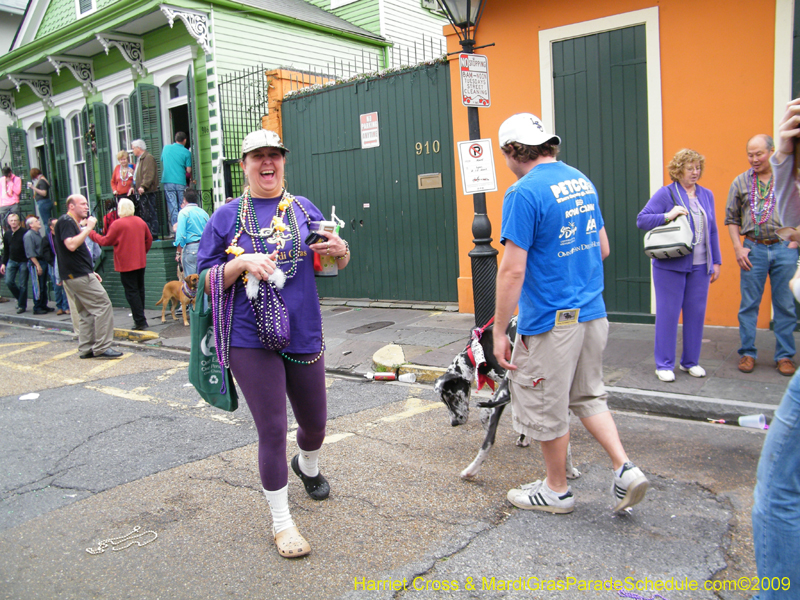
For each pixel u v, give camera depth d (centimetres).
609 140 722
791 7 605
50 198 1591
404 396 576
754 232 514
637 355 601
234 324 312
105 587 291
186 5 1059
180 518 357
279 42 1209
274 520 318
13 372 764
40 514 372
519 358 325
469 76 587
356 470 408
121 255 946
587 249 320
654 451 416
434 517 340
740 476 372
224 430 508
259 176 322
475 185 593
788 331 516
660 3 670
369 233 965
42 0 1491
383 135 927
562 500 334
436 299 916
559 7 730
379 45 1424
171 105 1248
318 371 335
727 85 648
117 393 643
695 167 498
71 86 1471
